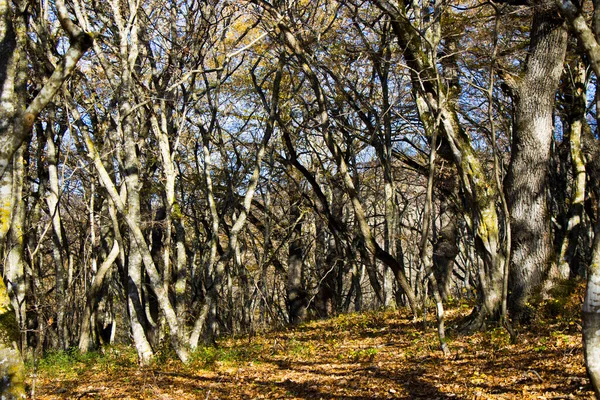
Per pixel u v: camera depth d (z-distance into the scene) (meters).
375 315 17.84
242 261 25.30
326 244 30.98
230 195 19.42
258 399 8.73
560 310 10.70
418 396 7.82
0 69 5.75
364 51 14.78
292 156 19.52
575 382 7.31
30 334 19.34
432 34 12.66
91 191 19.34
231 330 26.73
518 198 11.41
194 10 15.09
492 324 11.11
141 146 16.28
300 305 25.30
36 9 12.78
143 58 16.50
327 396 8.41
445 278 20.53
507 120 17.97
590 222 20.42
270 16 15.48
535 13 11.32
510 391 7.43
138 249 12.82
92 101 15.16
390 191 20.20
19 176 10.76
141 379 10.71
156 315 17.75
